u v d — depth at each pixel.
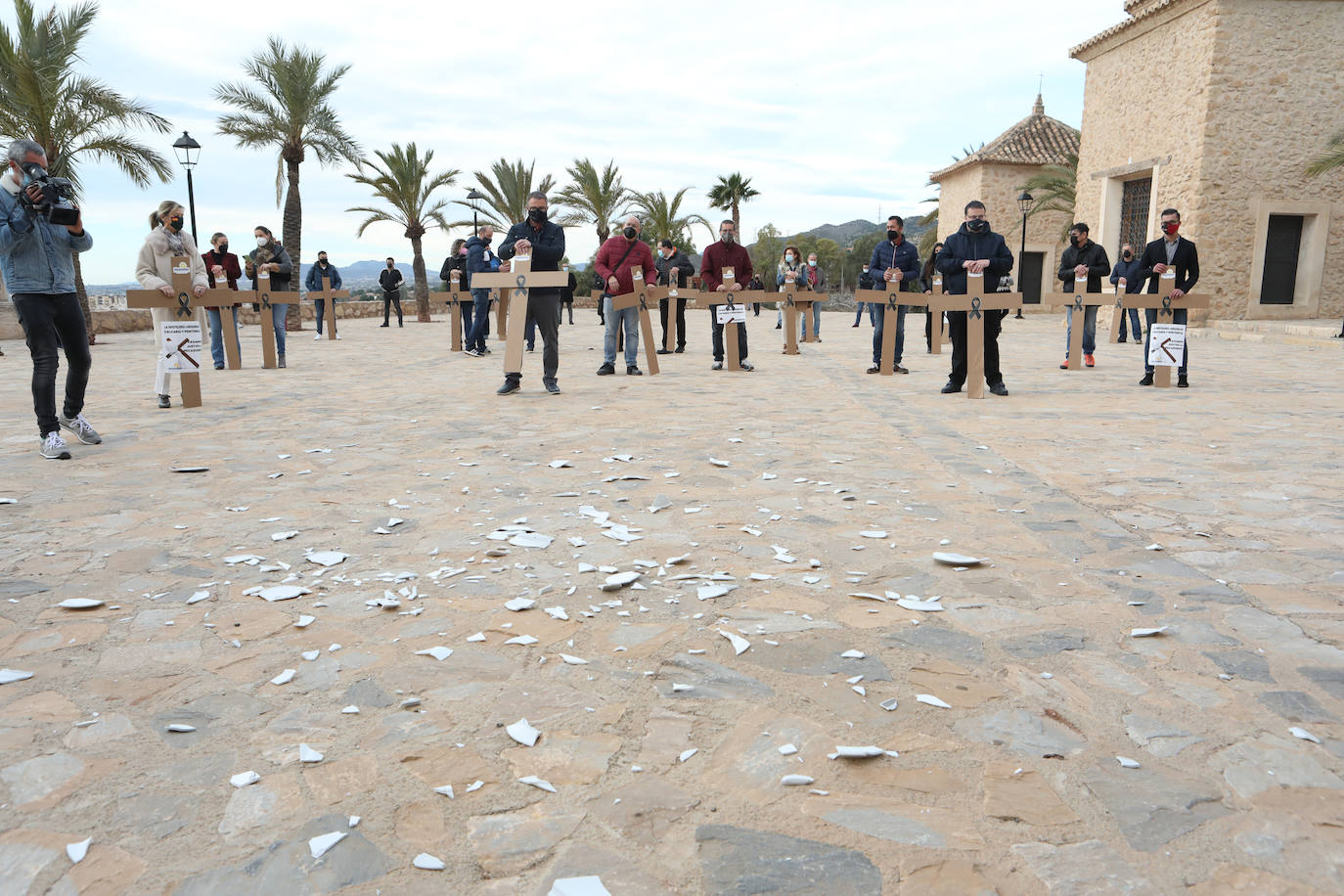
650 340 10.11
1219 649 2.51
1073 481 4.59
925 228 39.03
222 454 5.41
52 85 16.09
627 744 2.01
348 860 1.60
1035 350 14.41
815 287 15.69
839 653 2.48
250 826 1.71
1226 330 18.23
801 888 1.52
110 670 2.40
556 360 8.28
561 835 1.68
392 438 5.91
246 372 10.88
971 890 1.52
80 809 1.76
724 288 10.40
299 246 24.98
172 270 7.49
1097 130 23.38
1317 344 15.30
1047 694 2.23
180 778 1.88
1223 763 1.91
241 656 2.48
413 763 1.93
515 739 2.02
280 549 3.47
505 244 8.34
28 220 5.12
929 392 8.44
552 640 2.58
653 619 2.73
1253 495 4.29
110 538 3.63
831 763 1.92
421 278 33.25
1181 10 19.28
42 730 2.08
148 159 17.94
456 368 11.30
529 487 4.46
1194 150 19.00
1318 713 2.13
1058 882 1.53
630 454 5.29
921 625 2.68
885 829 1.69
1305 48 18.34
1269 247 19.36
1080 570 3.18
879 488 4.43
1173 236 9.03
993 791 1.81
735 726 2.09
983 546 3.47
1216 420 6.69
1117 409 7.28
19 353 14.18
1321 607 2.81
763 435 5.95
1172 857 1.60
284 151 24.30
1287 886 1.52
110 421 6.76
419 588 3.03
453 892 1.52
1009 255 8.01
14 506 4.15
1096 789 1.81
